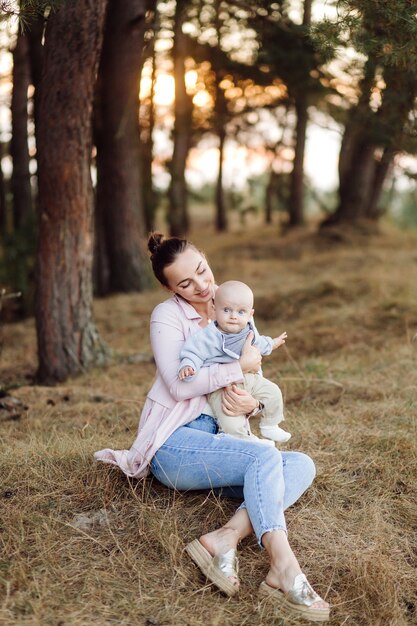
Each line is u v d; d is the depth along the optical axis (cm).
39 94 570
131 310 964
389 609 267
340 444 384
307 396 491
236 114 1448
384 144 653
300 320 774
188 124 1465
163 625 249
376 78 570
